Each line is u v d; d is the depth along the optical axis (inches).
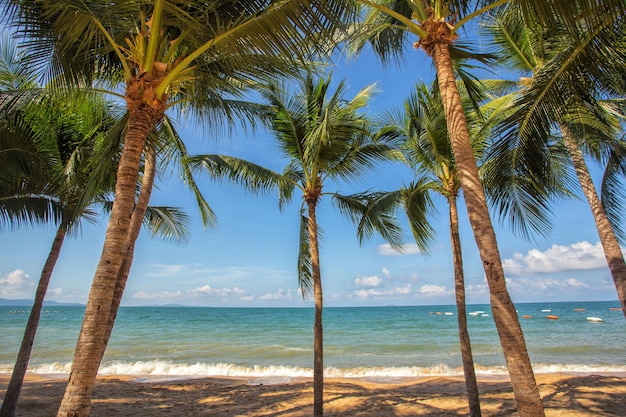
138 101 135.9
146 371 536.7
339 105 247.8
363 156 290.2
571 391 316.5
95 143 257.4
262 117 266.5
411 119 263.6
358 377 482.6
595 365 530.9
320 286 265.4
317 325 256.8
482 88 266.2
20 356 241.3
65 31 140.4
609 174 300.8
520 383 103.3
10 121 212.2
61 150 266.1
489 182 204.8
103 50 157.8
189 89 181.5
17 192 238.8
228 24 132.3
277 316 2207.2
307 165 287.9
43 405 301.0
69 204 261.1
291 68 151.7
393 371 521.0
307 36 131.0
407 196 290.5
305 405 306.7
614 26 130.3
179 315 2337.6
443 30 144.7
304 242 326.0
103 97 241.8
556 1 114.1
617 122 232.7
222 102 198.1
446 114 136.1
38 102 196.5
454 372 510.3
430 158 270.2
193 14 138.1
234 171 298.7
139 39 138.2
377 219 317.1
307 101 271.7
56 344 840.9
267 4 134.8
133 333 1194.6
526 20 126.3
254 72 159.3
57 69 163.6
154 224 384.5
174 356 701.9
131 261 199.5
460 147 128.3
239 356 698.8
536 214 210.7
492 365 558.9
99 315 114.2
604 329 1078.4
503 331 108.0
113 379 446.3
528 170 187.5
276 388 386.9
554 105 161.2
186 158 282.4
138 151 131.9
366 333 1150.3
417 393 348.8
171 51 144.3
